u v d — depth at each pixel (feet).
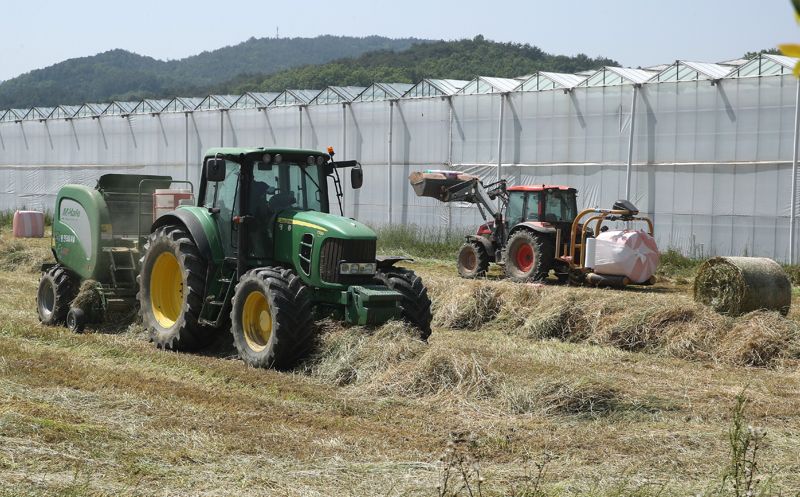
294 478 31.50
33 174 205.67
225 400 42.88
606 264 92.17
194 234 55.83
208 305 55.88
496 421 41.09
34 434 34.19
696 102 117.08
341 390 47.03
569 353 60.54
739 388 49.34
